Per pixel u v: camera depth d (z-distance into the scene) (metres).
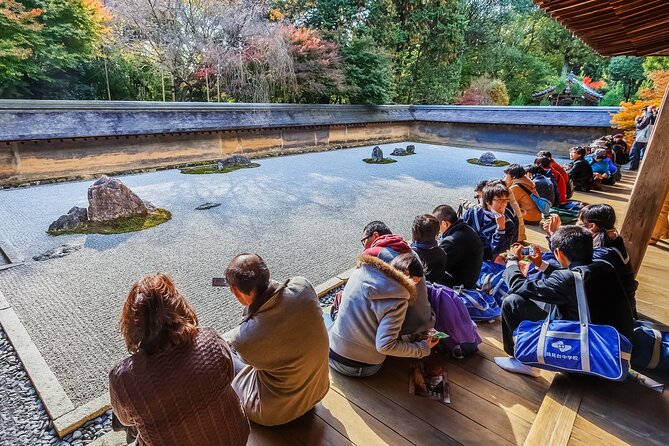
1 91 11.23
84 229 5.27
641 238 2.71
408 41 21.97
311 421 1.84
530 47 29.56
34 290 3.56
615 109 13.20
